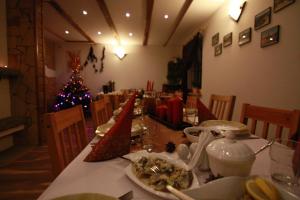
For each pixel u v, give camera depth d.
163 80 7.90
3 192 2.20
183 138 1.16
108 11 4.30
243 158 0.61
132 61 7.83
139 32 6.04
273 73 2.61
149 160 0.75
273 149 0.76
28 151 3.46
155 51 7.86
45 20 4.98
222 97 2.20
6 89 3.66
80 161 0.87
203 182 0.67
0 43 3.52
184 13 4.36
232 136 0.75
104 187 0.66
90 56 7.66
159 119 1.57
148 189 0.60
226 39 3.89
